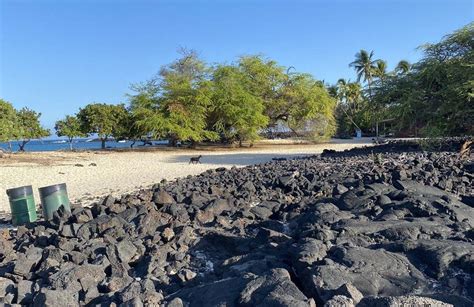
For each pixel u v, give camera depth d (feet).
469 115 63.31
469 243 15.66
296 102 152.46
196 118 135.33
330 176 35.60
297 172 39.42
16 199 30.55
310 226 19.27
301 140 163.22
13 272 16.33
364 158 53.26
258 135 146.61
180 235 19.43
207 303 12.40
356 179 32.48
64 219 24.86
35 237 22.16
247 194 29.86
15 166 73.20
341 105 215.10
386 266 13.70
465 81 61.05
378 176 31.32
